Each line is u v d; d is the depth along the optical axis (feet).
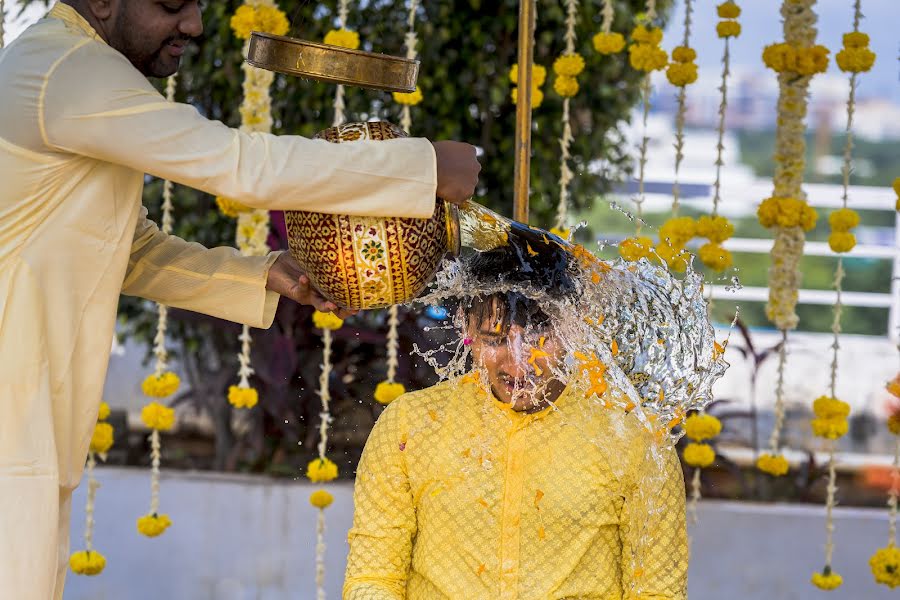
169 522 10.64
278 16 9.95
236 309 7.30
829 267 21.65
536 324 6.59
